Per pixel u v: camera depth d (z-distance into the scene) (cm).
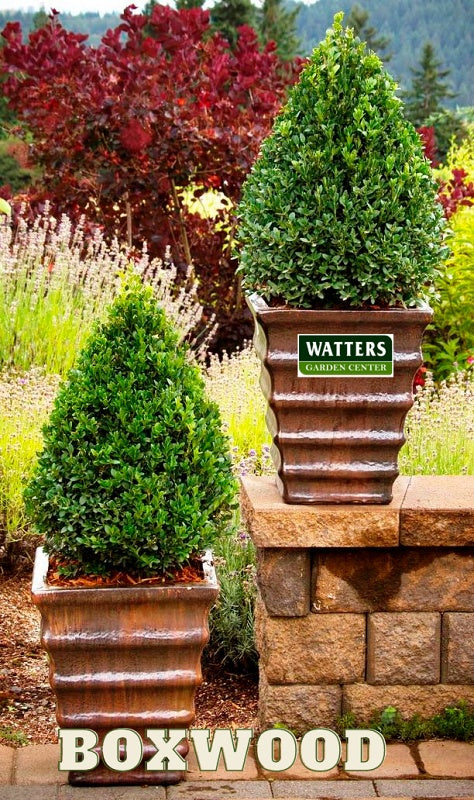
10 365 652
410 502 348
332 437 339
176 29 873
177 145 825
